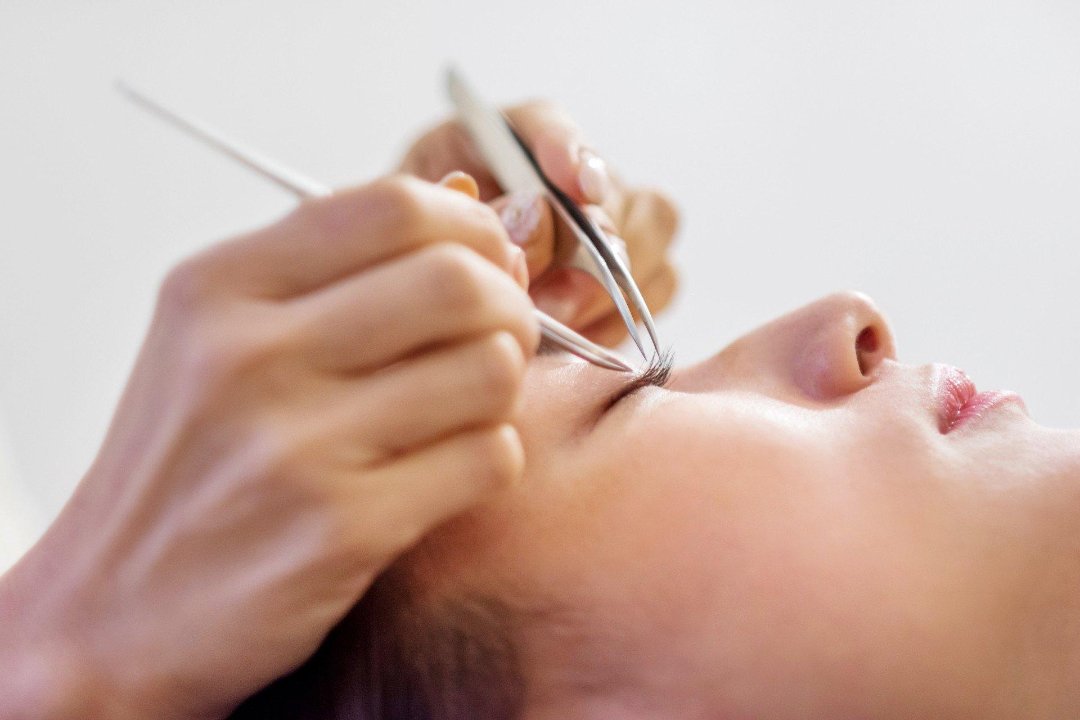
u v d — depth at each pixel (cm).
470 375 40
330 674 54
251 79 135
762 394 59
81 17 131
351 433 39
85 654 47
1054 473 53
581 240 69
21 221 131
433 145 95
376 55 137
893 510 51
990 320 137
